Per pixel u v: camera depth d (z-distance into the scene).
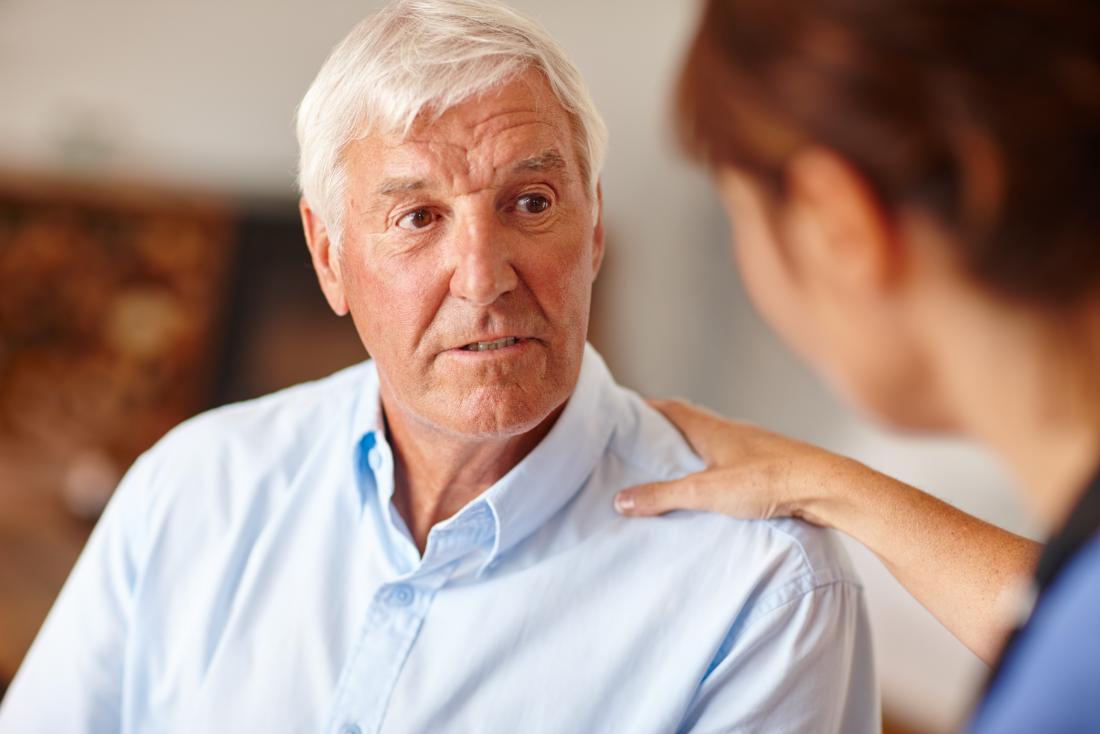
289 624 1.13
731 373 4.46
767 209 0.54
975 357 0.51
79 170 4.01
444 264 0.99
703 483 1.09
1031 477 0.53
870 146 0.48
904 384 0.55
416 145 0.98
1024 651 0.49
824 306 0.55
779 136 0.50
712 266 4.46
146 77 4.12
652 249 4.46
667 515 1.11
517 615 1.07
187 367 4.02
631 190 4.43
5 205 3.87
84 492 3.52
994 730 0.48
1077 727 0.45
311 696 1.10
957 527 0.98
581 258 1.04
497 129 0.98
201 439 1.26
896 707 2.96
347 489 1.18
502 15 1.02
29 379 3.93
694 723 1.06
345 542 1.16
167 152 4.16
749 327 4.41
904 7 0.46
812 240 0.53
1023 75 0.45
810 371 4.21
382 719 1.06
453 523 1.06
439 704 1.06
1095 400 0.49
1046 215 0.46
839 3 0.48
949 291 0.50
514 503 1.07
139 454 3.95
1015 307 0.49
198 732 1.11
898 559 1.00
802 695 1.04
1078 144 0.45
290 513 1.18
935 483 3.34
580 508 1.12
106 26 4.06
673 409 1.24
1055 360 0.49
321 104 1.05
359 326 1.09
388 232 1.01
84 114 4.08
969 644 0.96
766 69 0.50
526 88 1.00
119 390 3.98
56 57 4.04
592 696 1.05
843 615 1.06
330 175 1.05
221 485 1.22
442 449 1.11
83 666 1.18
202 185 4.10
